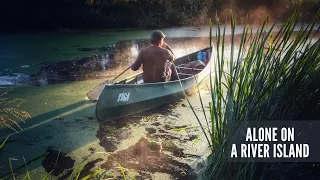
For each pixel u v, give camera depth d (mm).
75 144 3539
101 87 5172
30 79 6367
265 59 2260
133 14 15344
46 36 12414
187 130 3828
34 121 4195
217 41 2326
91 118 4289
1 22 13977
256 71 2285
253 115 2250
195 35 12758
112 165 3072
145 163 3094
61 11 14562
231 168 2418
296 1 16656
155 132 3791
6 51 9391
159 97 4562
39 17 14234
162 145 3447
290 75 2219
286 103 2238
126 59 8320
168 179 2811
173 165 3045
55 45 10422
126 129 3908
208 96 5098
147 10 15844
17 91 5539
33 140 3656
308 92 2232
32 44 10609
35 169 3025
